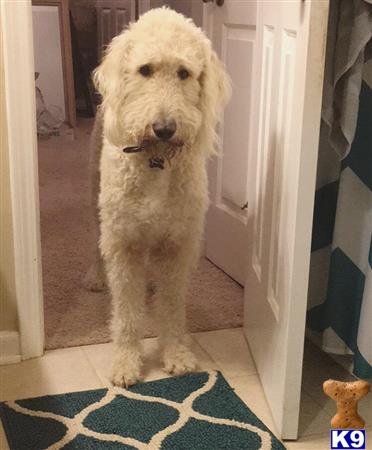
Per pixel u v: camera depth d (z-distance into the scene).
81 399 1.87
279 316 1.73
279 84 1.78
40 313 2.10
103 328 2.32
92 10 6.12
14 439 1.68
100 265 2.58
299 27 1.53
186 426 1.75
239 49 2.50
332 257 1.91
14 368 2.06
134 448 1.65
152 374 2.03
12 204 1.99
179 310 2.06
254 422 1.77
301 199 1.55
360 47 1.65
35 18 4.97
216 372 2.04
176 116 1.69
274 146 1.85
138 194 1.84
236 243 2.70
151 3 5.60
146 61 1.70
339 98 1.74
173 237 1.93
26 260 2.04
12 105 1.91
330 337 1.96
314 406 1.87
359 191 1.83
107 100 1.79
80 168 4.43
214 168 2.84
